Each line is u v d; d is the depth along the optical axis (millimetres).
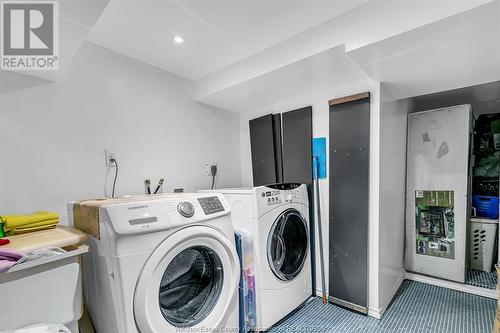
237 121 2973
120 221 1039
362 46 1325
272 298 1728
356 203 1941
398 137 2342
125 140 1956
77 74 1696
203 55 1964
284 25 1557
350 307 1953
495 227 2504
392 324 1752
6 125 1407
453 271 2324
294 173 2379
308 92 2254
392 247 2193
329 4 1350
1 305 874
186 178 2404
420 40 1242
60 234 1188
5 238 1103
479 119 2795
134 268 1039
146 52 1917
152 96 2143
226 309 1325
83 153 1717
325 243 2158
